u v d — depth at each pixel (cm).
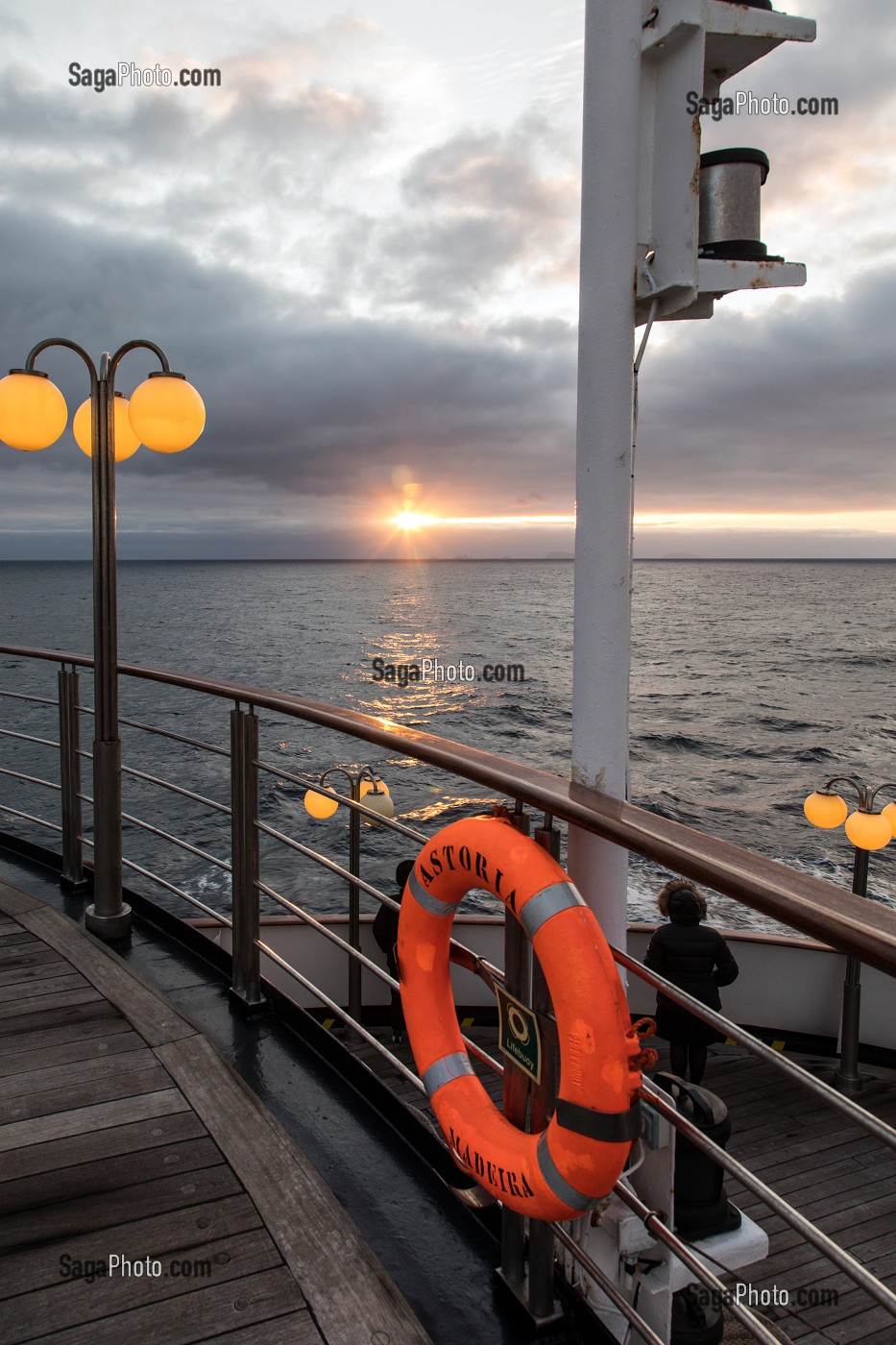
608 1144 110
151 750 2806
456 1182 178
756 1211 420
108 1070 212
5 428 263
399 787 2405
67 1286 148
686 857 103
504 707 4294
